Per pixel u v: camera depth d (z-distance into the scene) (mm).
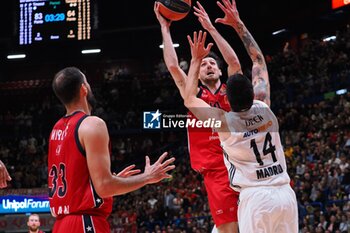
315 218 15438
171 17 5820
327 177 16922
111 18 29922
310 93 23891
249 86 4996
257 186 4938
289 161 19391
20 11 20469
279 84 25578
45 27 20297
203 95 6273
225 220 5926
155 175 4387
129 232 18750
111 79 29438
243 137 4992
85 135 4230
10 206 20141
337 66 24031
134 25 29750
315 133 20547
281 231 4906
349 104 20922
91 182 4297
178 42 28672
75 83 4465
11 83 30766
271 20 29344
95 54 30594
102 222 4355
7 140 26953
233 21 5926
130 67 31719
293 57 26500
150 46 29656
